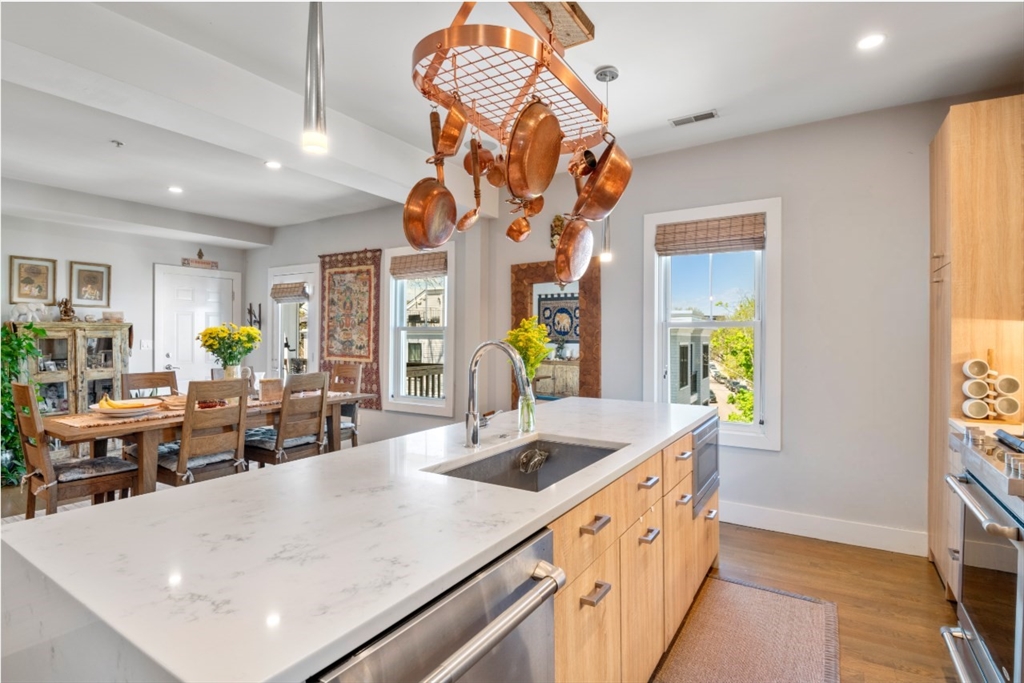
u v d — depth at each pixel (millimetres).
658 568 1909
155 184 4379
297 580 824
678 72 2609
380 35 2301
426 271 4902
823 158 3199
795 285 3283
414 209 1695
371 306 5297
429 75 1590
